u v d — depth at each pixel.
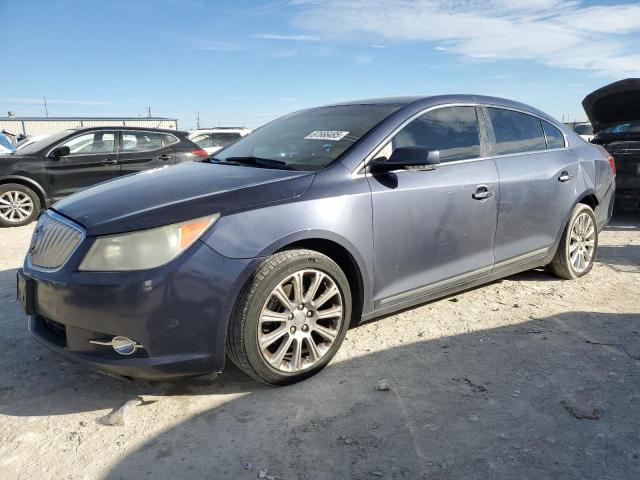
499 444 2.39
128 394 2.89
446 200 3.50
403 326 3.73
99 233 2.58
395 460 2.29
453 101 3.85
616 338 3.51
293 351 2.92
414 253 3.39
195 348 2.61
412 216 3.33
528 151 4.25
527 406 2.70
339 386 2.92
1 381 3.03
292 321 2.89
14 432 2.53
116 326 2.51
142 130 9.21
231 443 2.44
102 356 2.58
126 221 2.59
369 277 3.20
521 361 3.19
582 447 2.36
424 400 2.77
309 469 2.25
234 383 2.99
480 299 4.27
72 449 2.40
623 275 4.93
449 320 3.84
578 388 2.86
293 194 2.90
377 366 3.15
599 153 5.04
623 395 2.79
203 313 2.59
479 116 3.96
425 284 3.51
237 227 2.69
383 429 2.52
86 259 2.57
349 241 3.04
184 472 2.24
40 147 8.48
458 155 3.71
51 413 2.71
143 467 2.28
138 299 2.48
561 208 4.42
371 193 3.14
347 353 3.32
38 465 2.29
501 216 3.89
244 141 4.16
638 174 7.28
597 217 4.95
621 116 7.72
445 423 2.56
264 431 2.52
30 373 3.12
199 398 2.83
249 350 2.73
